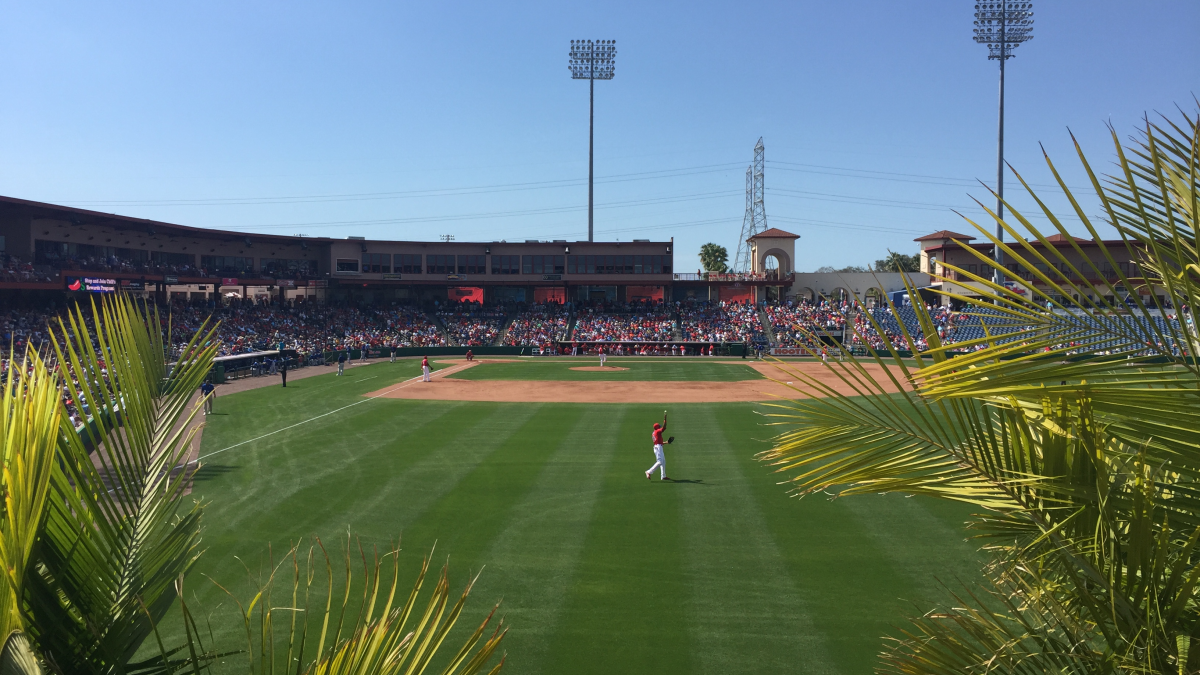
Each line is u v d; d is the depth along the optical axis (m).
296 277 69.62
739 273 77.12
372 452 22.73
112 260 53.00
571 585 12.16
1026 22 42.62
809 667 9.48
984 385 3.03
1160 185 2.89
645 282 76.50
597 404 34.06
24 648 2.26
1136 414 2.85
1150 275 3.14
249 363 48.97
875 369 44.53
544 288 80.88
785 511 16.16
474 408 32.66
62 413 3.00
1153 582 2.89
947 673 3.76
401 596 11.70
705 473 19.78
